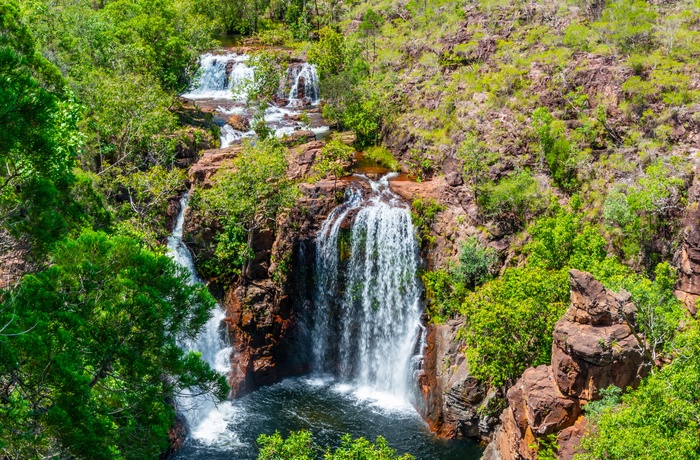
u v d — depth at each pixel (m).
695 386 23.72
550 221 42.12
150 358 23.88
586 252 39.34
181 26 79.62
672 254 40.94
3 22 40.56
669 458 22.11
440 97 61.28
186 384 24.66
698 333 24.91
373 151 62.47
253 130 65.81
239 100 76.50
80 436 19.03
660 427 23.86
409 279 50.03
